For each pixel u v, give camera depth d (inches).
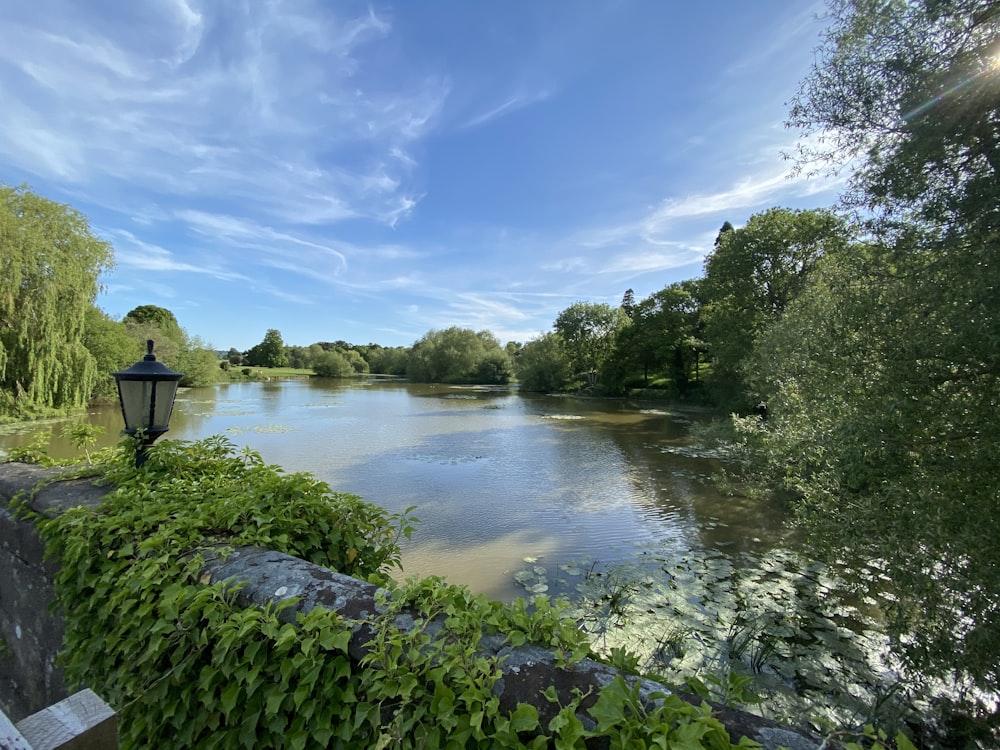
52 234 768.9
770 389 347.9
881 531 176.2
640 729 40.5
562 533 329.7
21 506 102.7
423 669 48.7
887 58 189.5
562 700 45.1
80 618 75.3
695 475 499.8
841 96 205.2
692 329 1337.4
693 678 49.1
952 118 168.2
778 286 790.5
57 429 663.8
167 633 61.7
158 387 115.1
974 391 160.2
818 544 212.8
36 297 738.8
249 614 55.5
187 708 58.7
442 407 1199.6
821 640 197.5
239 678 54.1
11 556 106.0
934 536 156.6
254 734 53.2
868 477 182.2
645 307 1529.3
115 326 999.6
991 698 160.2
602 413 1083.9
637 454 609.3
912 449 174.9
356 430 782.5
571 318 1865.2
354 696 50.3
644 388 1601.9
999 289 149.3
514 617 54.8
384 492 427.2
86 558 76.2
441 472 502.0
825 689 169.0
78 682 75.8
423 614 57.1
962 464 160.9
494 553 294.5
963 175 175.5
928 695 165.2
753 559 284.0
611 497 418.9
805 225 762.2
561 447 654.5
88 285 805.2
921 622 164.1
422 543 310.8
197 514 83.6
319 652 54.4
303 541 89.0
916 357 169.2
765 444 328.5
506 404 1298.0
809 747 41.3
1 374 695.1
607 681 47.0
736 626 206.8
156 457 112.5
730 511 380.2
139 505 86.7
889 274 194.1
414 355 2551.7
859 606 224.8
